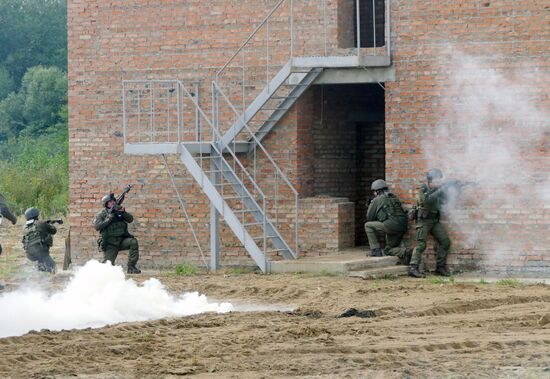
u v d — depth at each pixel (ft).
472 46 134.21
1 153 327.67
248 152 143.33
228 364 80.79
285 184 142.20
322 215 140.97
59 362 82.17
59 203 224.94
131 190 147.84
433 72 135.54
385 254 137.39
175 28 146.00
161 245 146.92
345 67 137.59
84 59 149.18
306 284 123.54
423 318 100.48
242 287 121.80
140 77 147.33
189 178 145.79
